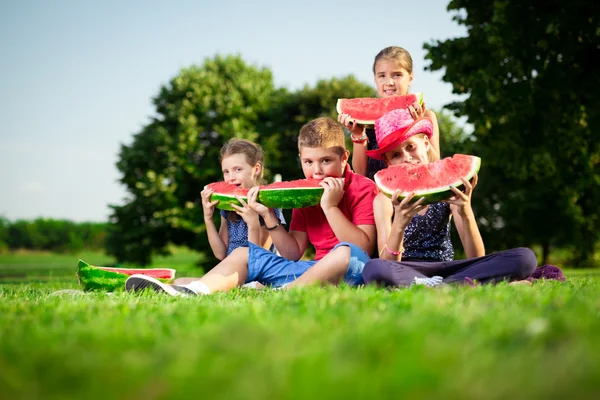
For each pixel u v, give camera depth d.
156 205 31.62
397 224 4.28
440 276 4.28
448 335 1.71
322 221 5.14
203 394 1.22
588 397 1.18
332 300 2.77
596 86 11.90
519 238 26.80
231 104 33.91
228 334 1.73
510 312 2.25
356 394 1.17
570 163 14.09
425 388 1.21
